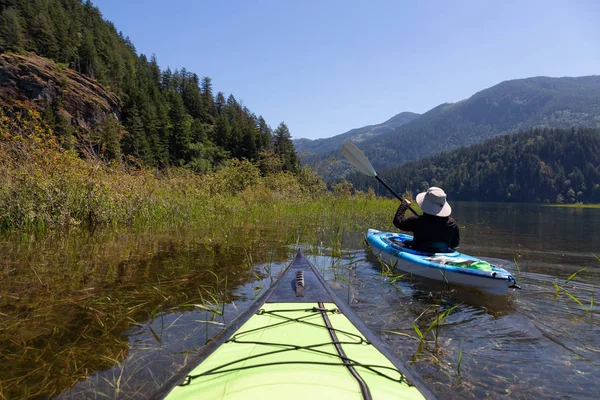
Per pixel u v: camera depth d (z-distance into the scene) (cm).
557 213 2428
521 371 230
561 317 321
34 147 636
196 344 250
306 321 220
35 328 271
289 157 6050
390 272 454
